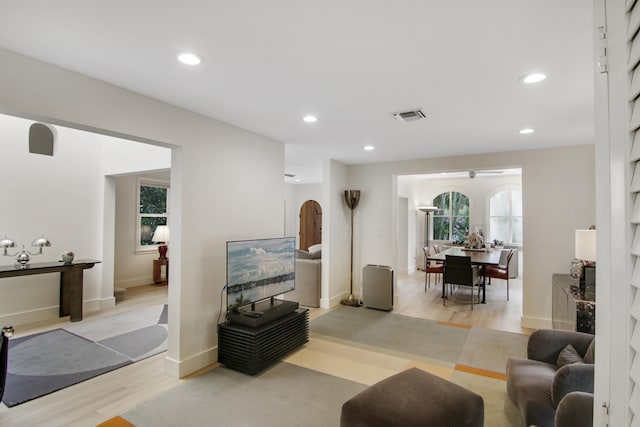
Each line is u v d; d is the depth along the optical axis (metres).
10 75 1.97
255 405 2.58
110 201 5.42
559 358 2.35
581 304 2.97
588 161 4.25
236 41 1.86
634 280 0.63
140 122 2.63
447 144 4.29
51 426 2.32
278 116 3.19
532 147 4.43
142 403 2.60
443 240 9.30
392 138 4.00
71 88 2.23
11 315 4.46
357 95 2.64
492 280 7.73
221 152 3.36
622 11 0.67
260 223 3.84
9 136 4.53
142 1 1.51
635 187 0.63
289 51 1.97
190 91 2.58
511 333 4.24
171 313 3.03
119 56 2.04
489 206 8.68
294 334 3.61
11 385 2.86
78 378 2.98
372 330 4.34
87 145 5.25
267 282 3.55
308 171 7.08
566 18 1.61
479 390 2.83
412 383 2.06
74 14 1.61
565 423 1.63
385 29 1.73
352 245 5.91
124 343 3.82
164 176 7.48
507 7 1.53
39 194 4.78
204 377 3.01
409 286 7.11
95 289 5.27
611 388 0.70
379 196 5.73
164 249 7.05
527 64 2.10
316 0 1.50
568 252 4.34
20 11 1.58
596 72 0.78
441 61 2.07
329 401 2.64
